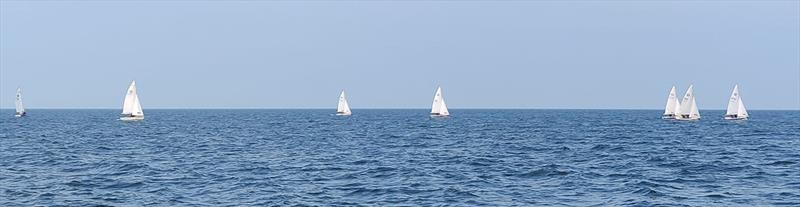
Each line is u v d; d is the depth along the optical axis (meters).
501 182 43.28
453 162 55.34
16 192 39.03
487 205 35.56
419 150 68.94
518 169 50.03
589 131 111.94
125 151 67.44
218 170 49.44
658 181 43.53
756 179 44.72
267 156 61.16
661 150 68.94
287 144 78.06
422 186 41.41
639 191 39.56
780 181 43.72
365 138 90.38
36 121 163.62
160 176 46.03
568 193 39.16
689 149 70.44
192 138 90.44
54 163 54.66
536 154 63.97
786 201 36.47
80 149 69.81
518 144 78.38
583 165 53.12
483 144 78.44
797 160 56.78
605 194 38.81
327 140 85.81
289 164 53.53
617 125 139.12
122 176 46.09
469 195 38.28
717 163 54.28
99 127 126.25
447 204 35.81
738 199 37.12
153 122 156.75
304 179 44.59
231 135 98.44
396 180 44.12
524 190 40.16
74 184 42.19
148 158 59.19
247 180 44.06
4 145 75.75
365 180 44.19
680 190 40.16
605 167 51.59
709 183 42.88
